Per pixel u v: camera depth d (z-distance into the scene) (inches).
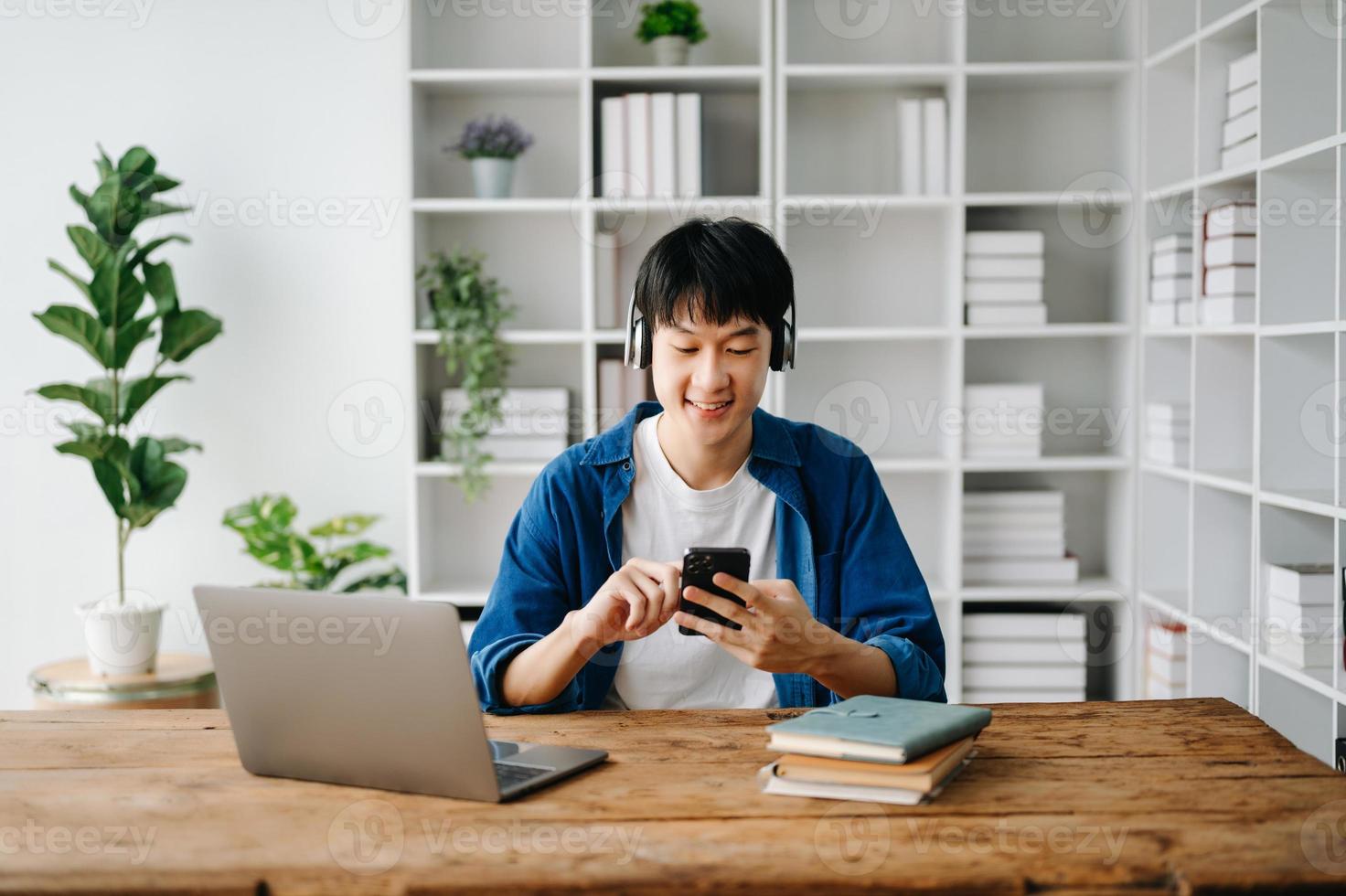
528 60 130.8
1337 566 88.9
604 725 55.8
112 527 133.6
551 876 38.2
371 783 46.7
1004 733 53.7
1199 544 111.0
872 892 37.6
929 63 129.5
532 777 46.9
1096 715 56.7
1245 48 109.5
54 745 53.4
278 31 130.3
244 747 48.7
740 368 58.4
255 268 131.6
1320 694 98.1
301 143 130.9
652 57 129.8
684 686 66.1
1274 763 48.9
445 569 135.0
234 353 132.3
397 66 130.4
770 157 122.1
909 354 133.0
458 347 122.6
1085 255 130.8
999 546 124.7
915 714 48.5
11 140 130.8
